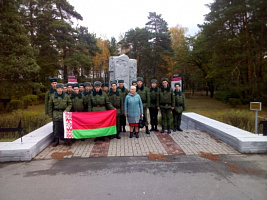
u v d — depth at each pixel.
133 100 6.48
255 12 16.80
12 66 14.14
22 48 14.94
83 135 6.04
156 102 7.27
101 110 6.39
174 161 4.70
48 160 4.81
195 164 4.53
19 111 9.95
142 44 34.09
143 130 7.99
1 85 15.02
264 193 3.35
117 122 6.79
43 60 23.98
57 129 5.95
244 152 5.18
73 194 3.33
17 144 5.04
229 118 9.14
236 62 18.77
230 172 4.12
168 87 7.05
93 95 6.38
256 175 3.99
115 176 3.96
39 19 23.58
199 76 31.48
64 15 26.27
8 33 14.55
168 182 3.71
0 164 4.57
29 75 16.09
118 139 6.58
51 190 3.46
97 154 5.19
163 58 32.97
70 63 24.02
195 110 19.06
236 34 19.08
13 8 14.98
